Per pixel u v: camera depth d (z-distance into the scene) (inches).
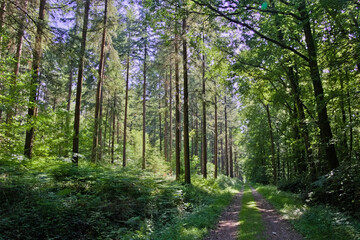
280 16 381.1
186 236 245.9
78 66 467.2
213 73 633.0
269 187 918.4
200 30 456.1
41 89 784.3
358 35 331.6
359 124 390.0
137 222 313.6
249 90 672.4
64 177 406.3
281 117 938.7
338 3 307.6
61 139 606.5
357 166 346.9
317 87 430.9
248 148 1507.1
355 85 402.0
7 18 336.5
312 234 255.4
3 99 418.3
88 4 570.6
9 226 226.4
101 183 404.5
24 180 323.6
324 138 418.6
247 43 520.1
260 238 259.6
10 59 429.7
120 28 708.7
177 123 691.4
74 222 265.6
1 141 414.3
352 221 283.4
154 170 924.6
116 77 780.6
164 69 670.5
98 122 665.6
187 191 524.7
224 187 927.7
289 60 538.9
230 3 389.4
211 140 2309.3
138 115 1668.3
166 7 407.2
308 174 652.1
